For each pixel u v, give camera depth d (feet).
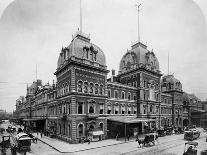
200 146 71.15
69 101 113.80
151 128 164.96
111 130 132.05
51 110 156.97
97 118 120.06
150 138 101.81
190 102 215.51
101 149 92.32
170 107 208.85
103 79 129.59
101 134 116.06
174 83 218.38
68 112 114.73
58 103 135.85
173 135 151.94
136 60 167.63
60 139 123.65
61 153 83.71
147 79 168.86
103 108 126.21
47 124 165.99
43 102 182.60
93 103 119.75
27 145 88.53
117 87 145.89
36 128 181.57
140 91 160.25
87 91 117.50
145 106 165.07
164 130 149.38
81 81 115.03
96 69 123.85
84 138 111.14
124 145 102.89
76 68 112.88
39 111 203.92
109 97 138.62
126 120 123.03
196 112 195.21
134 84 166.81
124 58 182.39
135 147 96.63
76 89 111.55
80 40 122.42
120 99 146.61
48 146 101.30
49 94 169.17
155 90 176.65
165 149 85.66
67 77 118.83
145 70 166.40
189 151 65.46
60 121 128.88
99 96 123.85
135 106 159.74
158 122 177.27
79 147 95.50
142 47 176.14
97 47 131.54
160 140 121.29
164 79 226.99
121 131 139.64
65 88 122.31
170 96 211.61
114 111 140.77
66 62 119.65
